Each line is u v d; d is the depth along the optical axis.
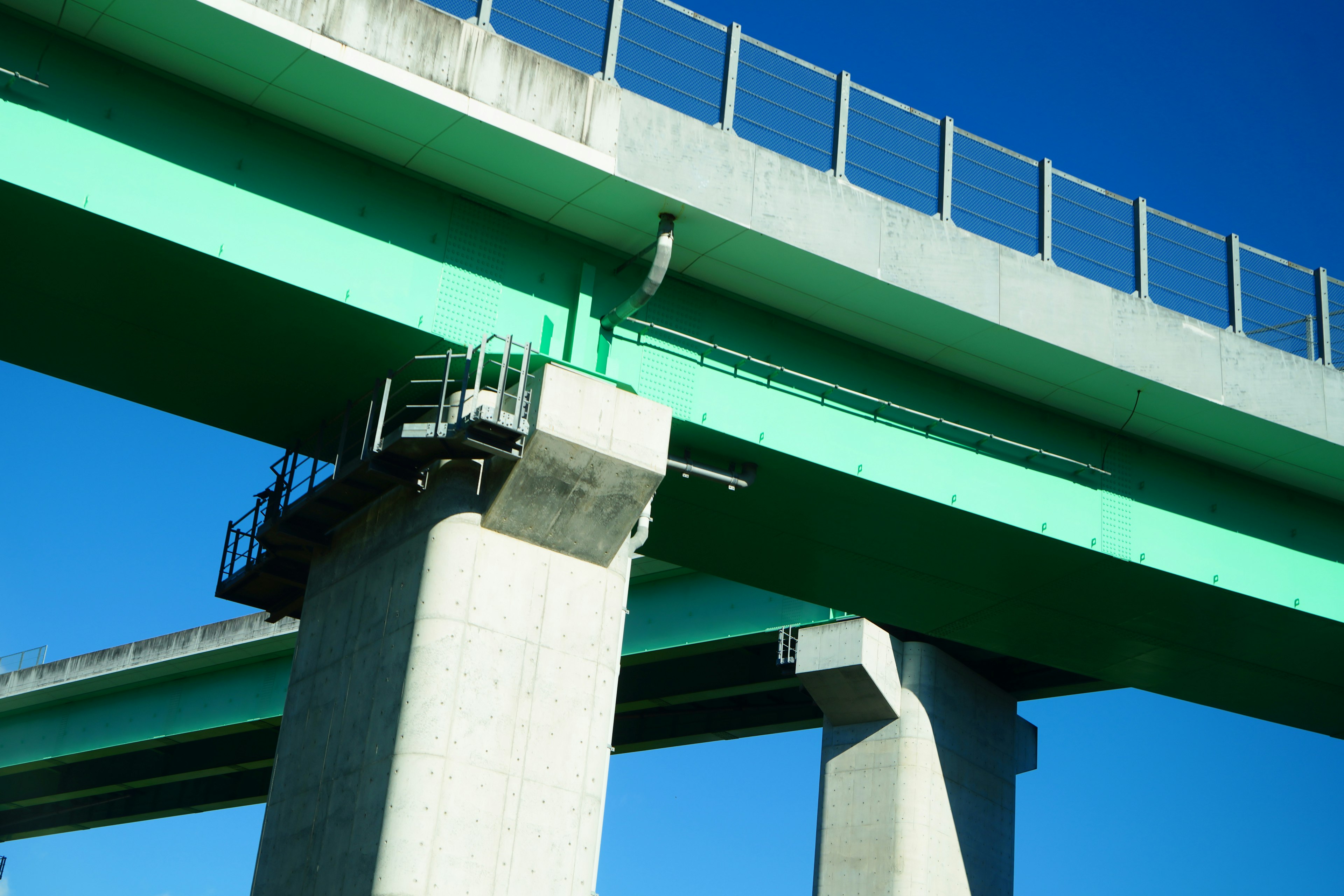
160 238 19.28
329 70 19.41
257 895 21.12
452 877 18.84
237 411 23.67
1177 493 27.91
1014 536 26.02
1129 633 29.88
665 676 42.03
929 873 35.31
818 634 37.53
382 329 20.92
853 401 24.72
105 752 51.72
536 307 22.19
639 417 21.25
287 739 22.22
